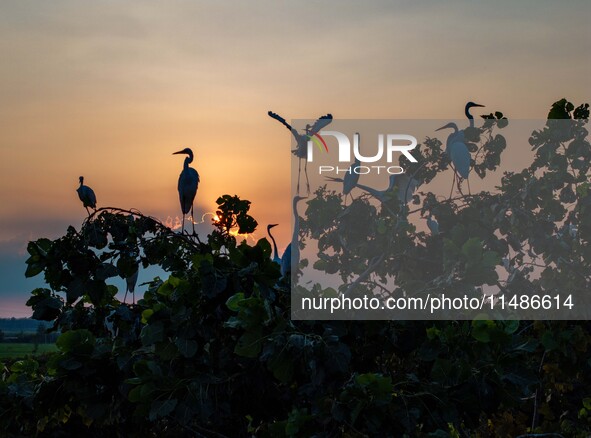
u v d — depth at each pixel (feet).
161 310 19.36
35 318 25.13
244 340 17.30
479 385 17.80
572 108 23.91
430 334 18.78
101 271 24.70
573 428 22.03
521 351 18.17
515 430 21.88
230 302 17.84
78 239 25.34
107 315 26.25
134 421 22.17
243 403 19.85
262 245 19.03
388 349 20.15
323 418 17.25
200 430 22.94
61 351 21.22
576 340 19.83
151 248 27.09
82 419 23.86
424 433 17.85
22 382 22.71
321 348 17.10
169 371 19.43
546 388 22.67
